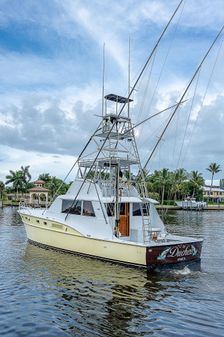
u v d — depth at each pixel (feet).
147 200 53.11
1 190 292.40
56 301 32.83
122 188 55.67
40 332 26.32
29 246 61.11
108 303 32.45
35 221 60.95
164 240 50.37
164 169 286.25
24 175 294.46
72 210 54.54
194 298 34.19
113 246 47.01
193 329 27.14
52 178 313.12
